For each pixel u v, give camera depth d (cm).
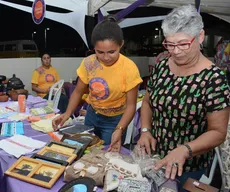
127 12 323
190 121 115
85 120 180
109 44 136
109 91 157
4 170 122
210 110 109
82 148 132
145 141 128
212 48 546
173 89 118
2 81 311
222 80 108
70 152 129
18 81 297
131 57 572
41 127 175
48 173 112
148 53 596
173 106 116
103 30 136
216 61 433
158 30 578
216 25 534
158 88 124
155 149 128
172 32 103
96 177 104
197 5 227
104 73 155
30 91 454
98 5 357
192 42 104
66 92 427
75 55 508
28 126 184
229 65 404
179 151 106
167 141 123
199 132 117
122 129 149
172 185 105
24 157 124
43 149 131
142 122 137
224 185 169
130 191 96
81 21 409
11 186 107
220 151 168
